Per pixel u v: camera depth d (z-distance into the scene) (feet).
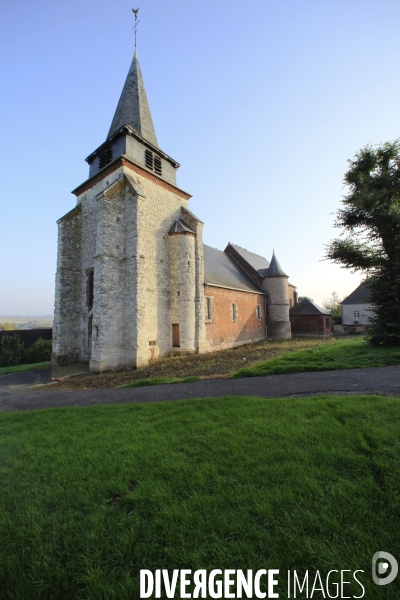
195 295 58.85
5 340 72.08
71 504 10.18
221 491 10.10
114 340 46.75
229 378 30.58
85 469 12.42
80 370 48.49
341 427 14.15
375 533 8.02
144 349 47.01
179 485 10.68
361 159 49.44
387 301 44.93
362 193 46.52
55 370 49.85
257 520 8.77
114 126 62.18
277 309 91.25
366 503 9.11
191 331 56.70
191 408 19.49
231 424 15.92
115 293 47.75
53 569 7.57
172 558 7.64
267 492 9.82
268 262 122.83
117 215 49.65
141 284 47.98
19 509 10.04
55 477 11.98
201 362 45.39
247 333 78.95
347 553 7.44
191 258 58.44
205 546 7.96
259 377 29.63
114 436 15.72
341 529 8.20
